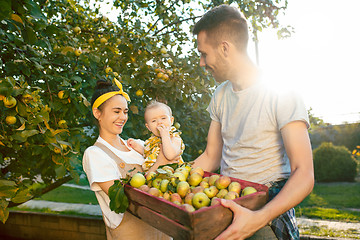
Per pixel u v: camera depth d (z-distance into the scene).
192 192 1.43
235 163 1.58
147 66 3.18
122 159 2.02
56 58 2.61
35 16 1.88
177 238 1.13
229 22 1.52
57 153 2.11
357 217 6.39
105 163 1.86
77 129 2.26
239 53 1.55
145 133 3.38
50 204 8.36
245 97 1.59
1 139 1.96
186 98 3.45
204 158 1.96
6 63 2.17
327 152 12.96
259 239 1.34
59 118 2.36
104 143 2.04
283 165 1.49
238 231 1.12
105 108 2.03
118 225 1.90
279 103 1.41
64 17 3.62
